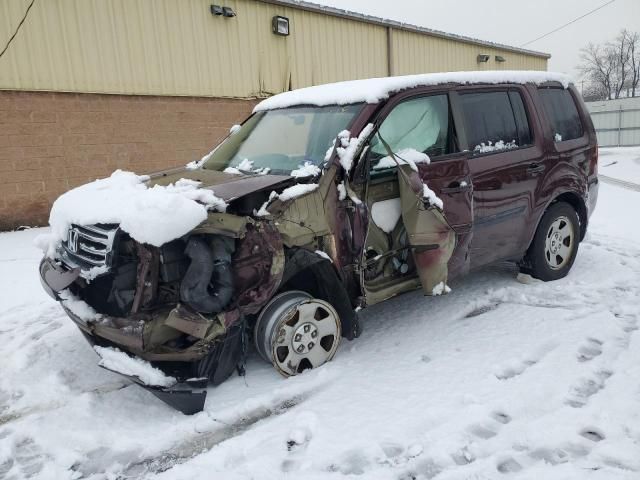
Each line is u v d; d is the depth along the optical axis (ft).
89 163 31.76
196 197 10.53
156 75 33.94
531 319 14.55
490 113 15.61
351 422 10.18
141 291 10.22
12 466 9.43
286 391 11.32
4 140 28.63
